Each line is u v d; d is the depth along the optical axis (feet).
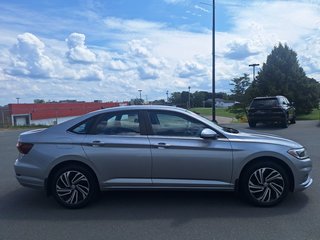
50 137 19.81
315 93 132.98
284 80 131.75
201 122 19.75
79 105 171.12
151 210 19.03
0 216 18.44
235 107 149.59
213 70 78.23
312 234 15.37
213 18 78.13
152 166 19.26
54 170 19.70
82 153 19.34
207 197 21.18
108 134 19.72
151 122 19.80
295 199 20.44
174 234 15.67
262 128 65.62
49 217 18.21
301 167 19.29
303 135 52.08
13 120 139.54
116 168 19.35
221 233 15.69
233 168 19.12
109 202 20.52
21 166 19.76
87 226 16.85
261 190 19.16
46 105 156.56
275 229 16.02
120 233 15.93
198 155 19.11
